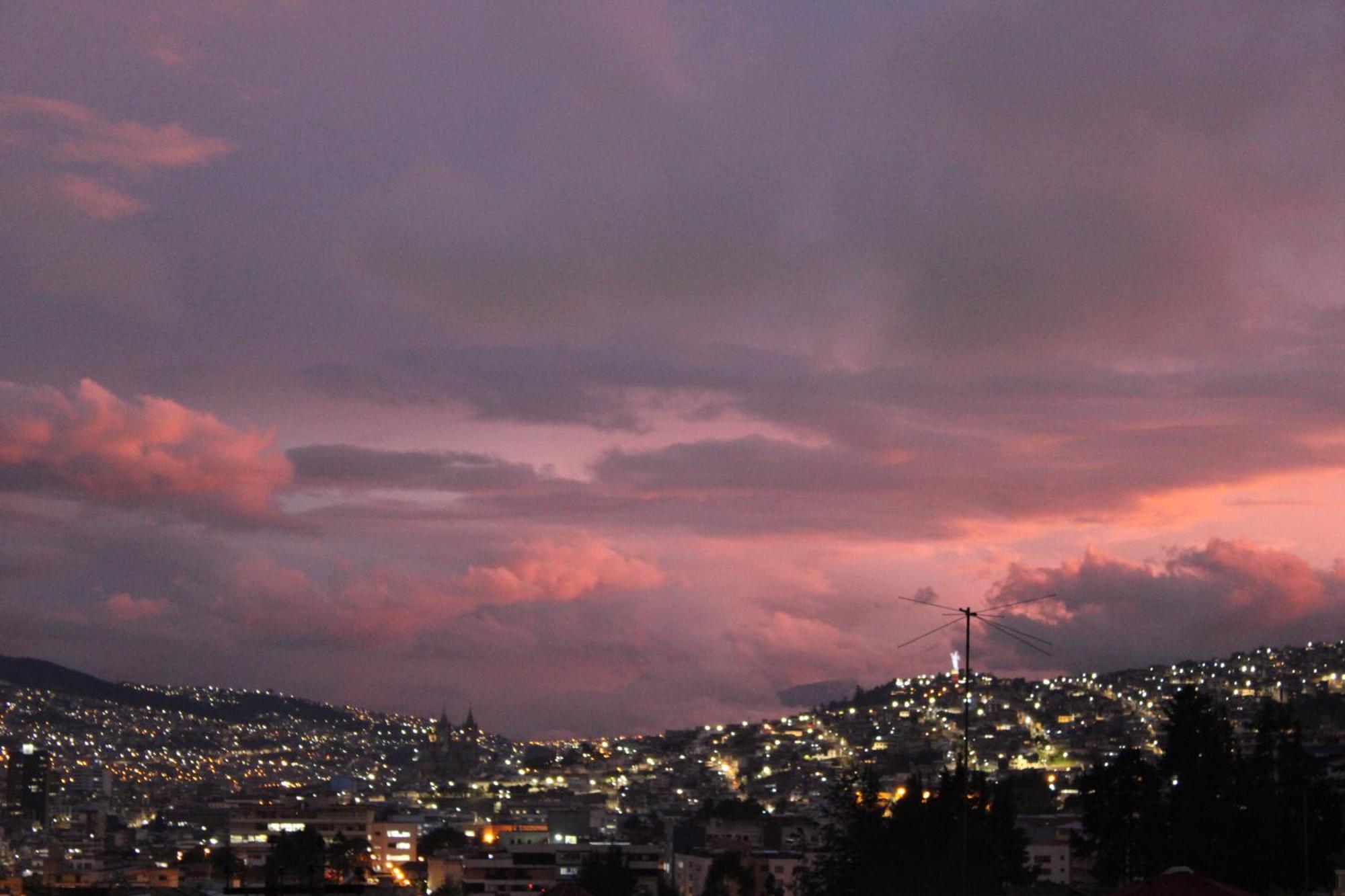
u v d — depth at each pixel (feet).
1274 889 293.84
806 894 422.41
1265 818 322.14
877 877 360.07
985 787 381.60
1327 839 319.68
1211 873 324.60
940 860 335.67
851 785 416.46
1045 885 323.16
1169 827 344.28
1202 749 363.15
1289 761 373.81
